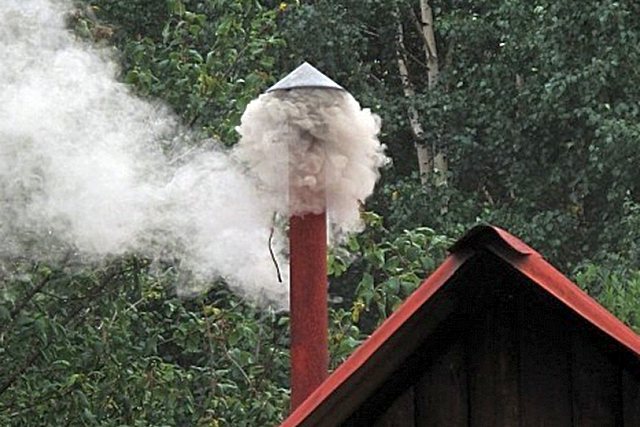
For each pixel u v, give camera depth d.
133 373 23.66
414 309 9.48
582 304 9.52
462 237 9.52
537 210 47.66
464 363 10.11
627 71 44.59
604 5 44.28
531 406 10.03
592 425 9.98
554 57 45.22
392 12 50.88
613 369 9.98
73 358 22.91
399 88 53.09
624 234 42.25
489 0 49.78
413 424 10.11
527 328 10.07
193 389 25.61
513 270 9.55
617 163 43.47
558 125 47.06
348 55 48.59
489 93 48.16
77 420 23.00
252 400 24.14
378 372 9.52
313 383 12.29
